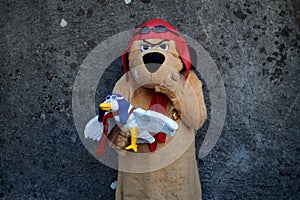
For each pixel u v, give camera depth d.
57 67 3.79
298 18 3.66
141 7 3.71
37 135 3.84
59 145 3.83
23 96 3.83
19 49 3.80
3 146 3.88
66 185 3.86
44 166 3.86
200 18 3.69
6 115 3.86
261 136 3.75
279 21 3.67
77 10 3.75
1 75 3.83
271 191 3.79
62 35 3.77
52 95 3.80
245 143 3.75
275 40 3.68
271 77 3.70
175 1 3.69
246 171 3.78
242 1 3.67
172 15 3.70
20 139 3.86
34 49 3.79
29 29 3.79
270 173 3.77
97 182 3.83
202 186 3.79
